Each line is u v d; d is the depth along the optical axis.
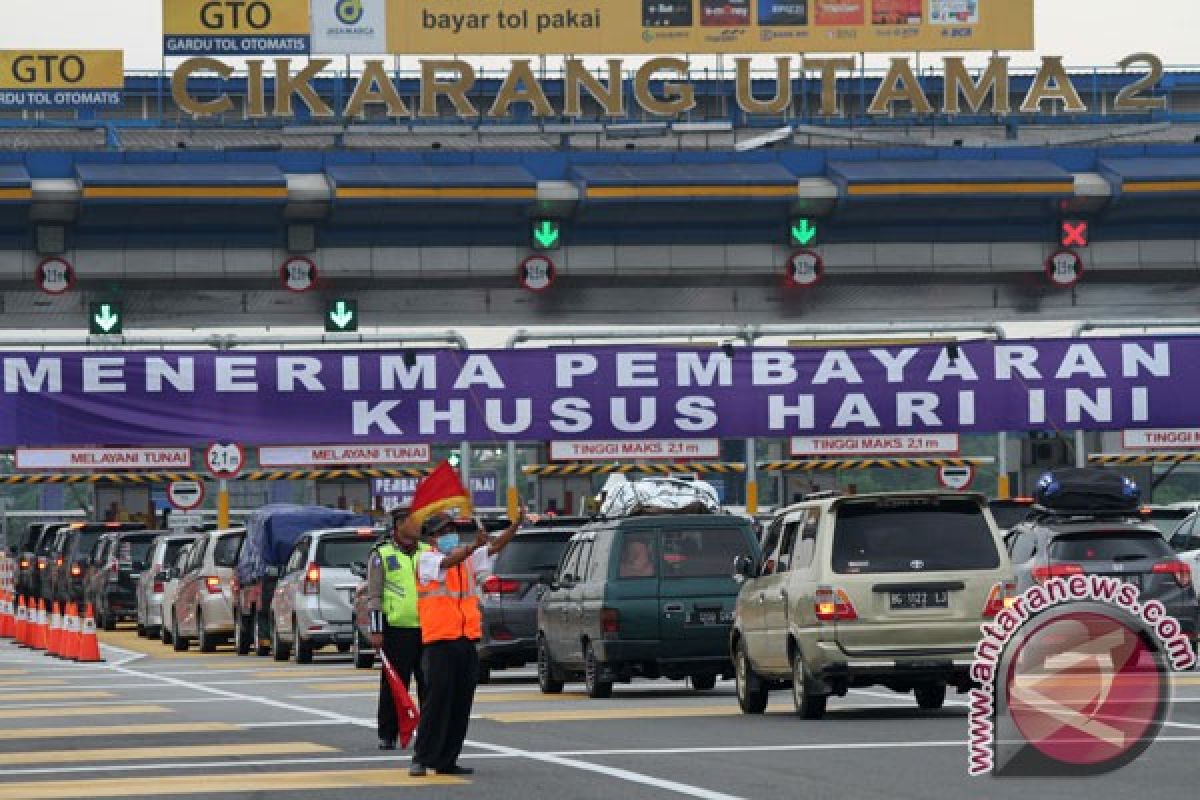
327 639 90.88
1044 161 144.25
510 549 76.88
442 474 44.25
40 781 42.84
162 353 126.75
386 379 126.81
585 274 145.88
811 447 127.31
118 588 131.25
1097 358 126.69
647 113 158.12
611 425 126.94
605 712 60.09
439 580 42.62
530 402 126.94
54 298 149.62
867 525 55.25
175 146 153.12
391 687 47.72
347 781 41.91
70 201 137.50
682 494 95.50
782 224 146.00
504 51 153.12
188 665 91.81
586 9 154.00
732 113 164.12
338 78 152.38
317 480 135.75
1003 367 126.50
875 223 146.25
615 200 138.50
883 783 39.41
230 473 126.69
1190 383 126.44
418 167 141.62
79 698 69.12
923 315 164.50
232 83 169.38
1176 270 149.62
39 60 161.38
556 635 70.19
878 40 156.75
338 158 141.12
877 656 54.44
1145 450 126.69
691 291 152.88
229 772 44.06
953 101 152.75
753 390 127.00
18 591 160.88
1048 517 76.00
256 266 143.50
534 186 139.00
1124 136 156.25
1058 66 152.62
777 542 58.94
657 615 65.31
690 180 139.50
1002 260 148.00
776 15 155.62
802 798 37.28
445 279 145.62
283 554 100.00
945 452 126.69
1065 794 37.00
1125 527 73.56
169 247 142.75
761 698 59.28
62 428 126.25
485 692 72.38
